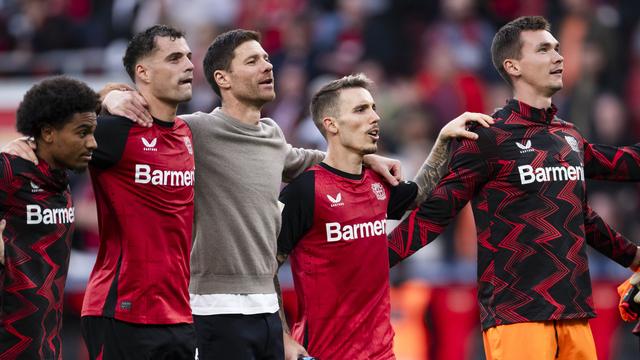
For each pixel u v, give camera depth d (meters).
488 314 25.25
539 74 25.58
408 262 40.97
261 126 25.47
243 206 24.69
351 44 54.53
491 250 25.22
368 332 25.30
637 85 52.78
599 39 52.50
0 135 49.25
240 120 25.12
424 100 51.09
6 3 56.56
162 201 23.30
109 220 23.30
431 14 56.69
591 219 26.27
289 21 54.50
